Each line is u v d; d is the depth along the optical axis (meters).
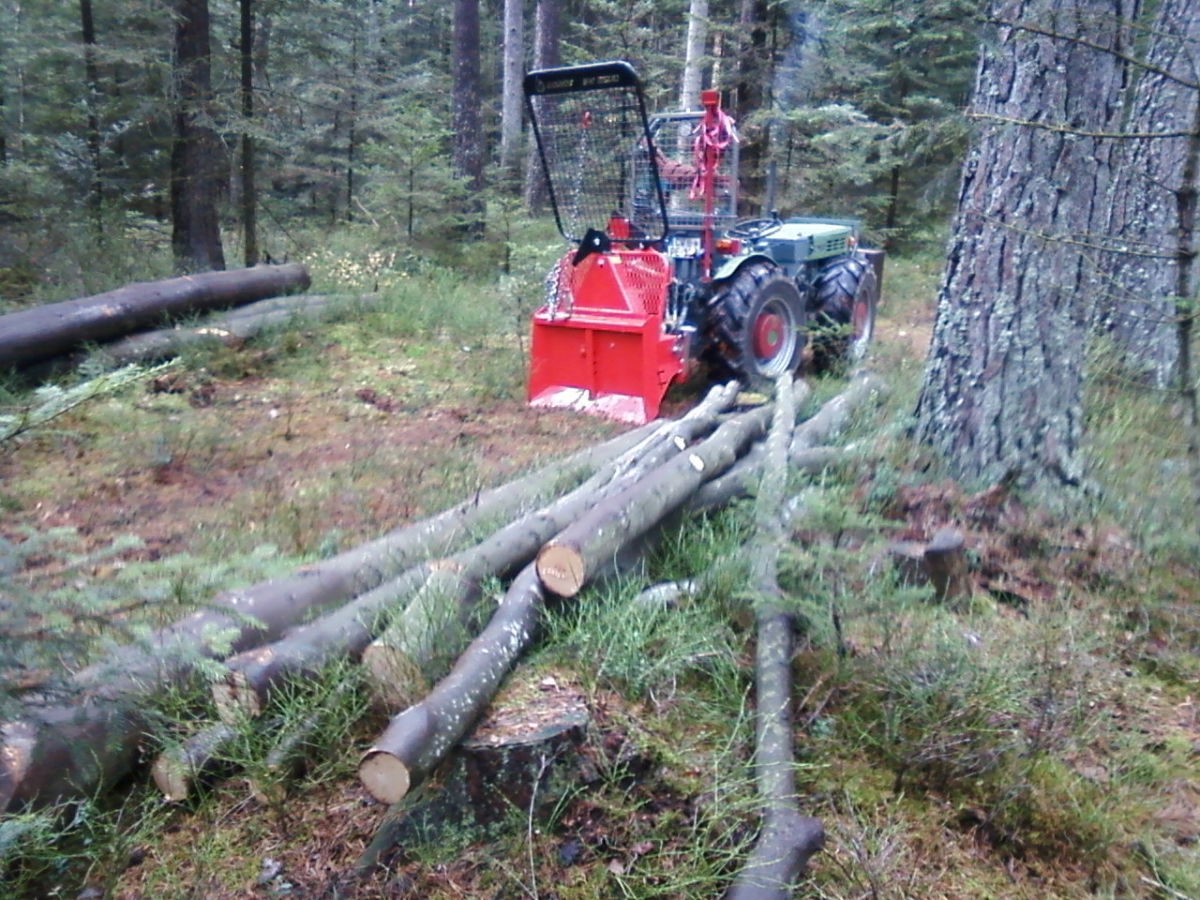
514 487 4.40
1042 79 4.27
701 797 2.74
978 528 4.27
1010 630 3.65
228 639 2.70
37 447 5.38
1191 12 5.55
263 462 5.39
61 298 8.30
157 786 2.83
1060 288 4.12
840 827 2.79
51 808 2.54
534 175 15.02
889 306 10.96
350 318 8.52
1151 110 6.57
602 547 3.45
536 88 6.25
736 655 3.36
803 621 3.44
